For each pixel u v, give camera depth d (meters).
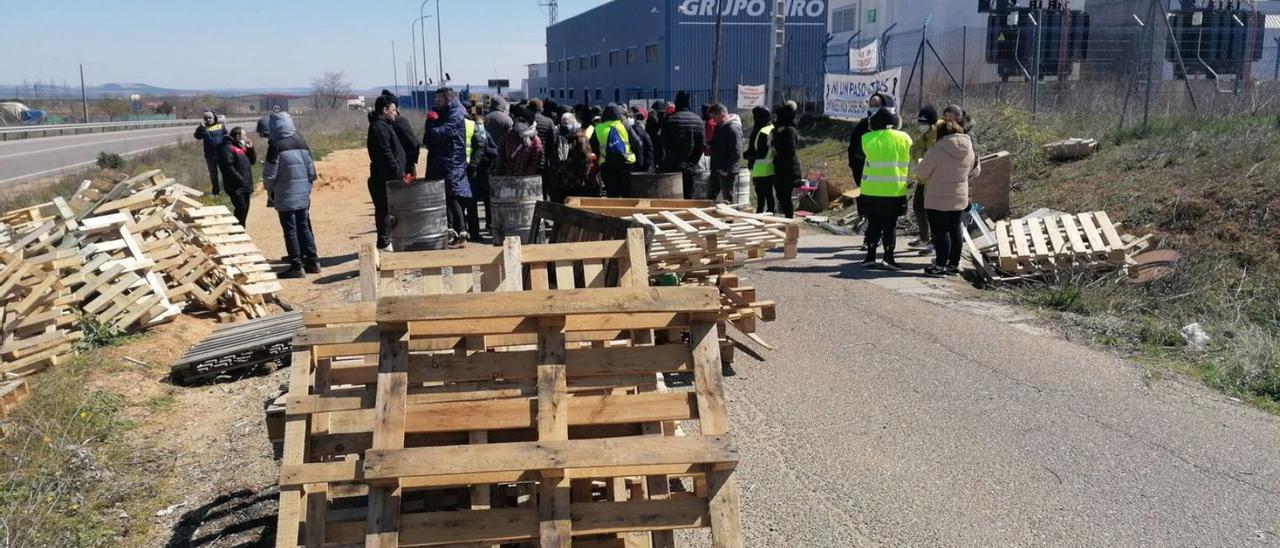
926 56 21.59
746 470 4.88
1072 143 12.73
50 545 4.33
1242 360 6.33
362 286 4.12
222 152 12.05
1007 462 4.90
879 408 5.67
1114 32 19.12
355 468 3.39
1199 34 18.36
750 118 27.80
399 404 3.26
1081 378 6.18
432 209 9.60
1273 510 4.35
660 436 3.36
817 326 7.46
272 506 4.74
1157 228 9.68
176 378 6.64
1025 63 19.44
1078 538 4.13
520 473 3.20
